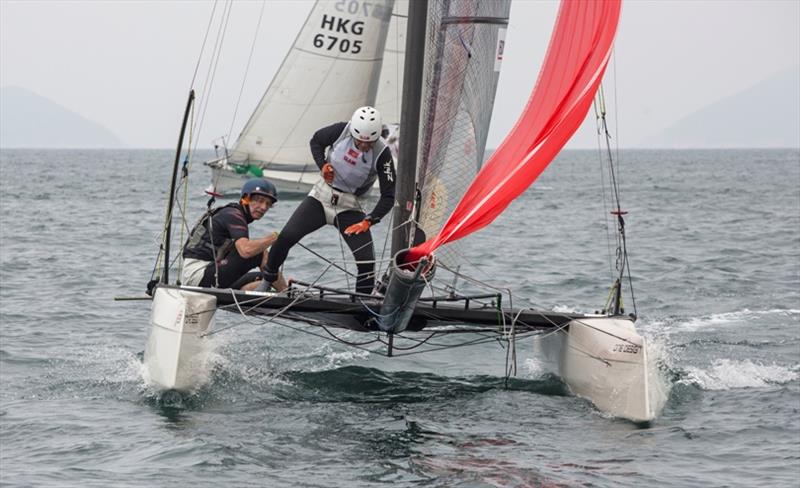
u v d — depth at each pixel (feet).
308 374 79.10
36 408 69.72
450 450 60.75
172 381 70.59
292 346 89.15
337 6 198.08
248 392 73.10
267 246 76.07
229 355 83.25
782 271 154.81
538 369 81.00
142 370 79.82
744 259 171.53
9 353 89.04
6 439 62.80
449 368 82.79
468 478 55.67
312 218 76.43
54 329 101.65
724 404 72.59
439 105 75.61
